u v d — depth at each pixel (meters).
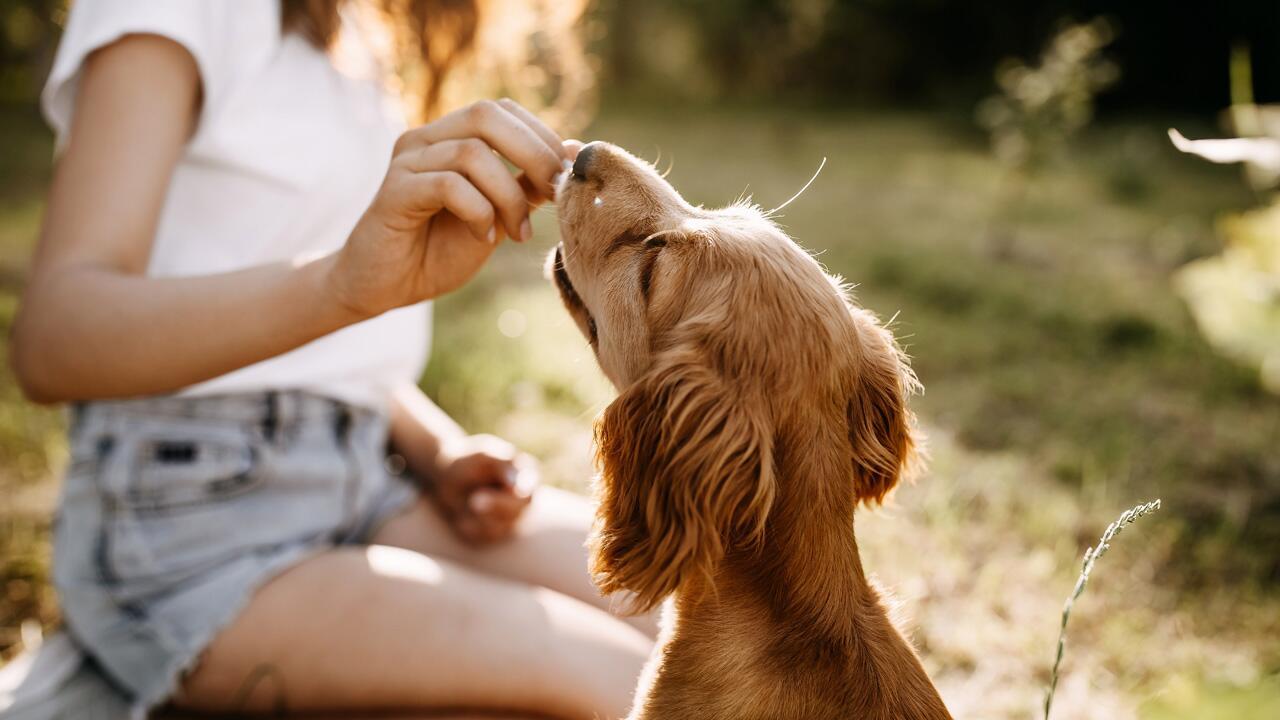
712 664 0.78
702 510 0.74
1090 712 1.09
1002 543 1.37
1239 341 1.94
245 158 0.91
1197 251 3.35
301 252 0.95
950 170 5.12
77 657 0.92
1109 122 6.95
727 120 7.12
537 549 1.02
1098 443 1.72
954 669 1.15
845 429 0.79
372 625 0.88
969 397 1.95
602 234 0.82
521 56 1.17
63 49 0.88
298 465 0.93
